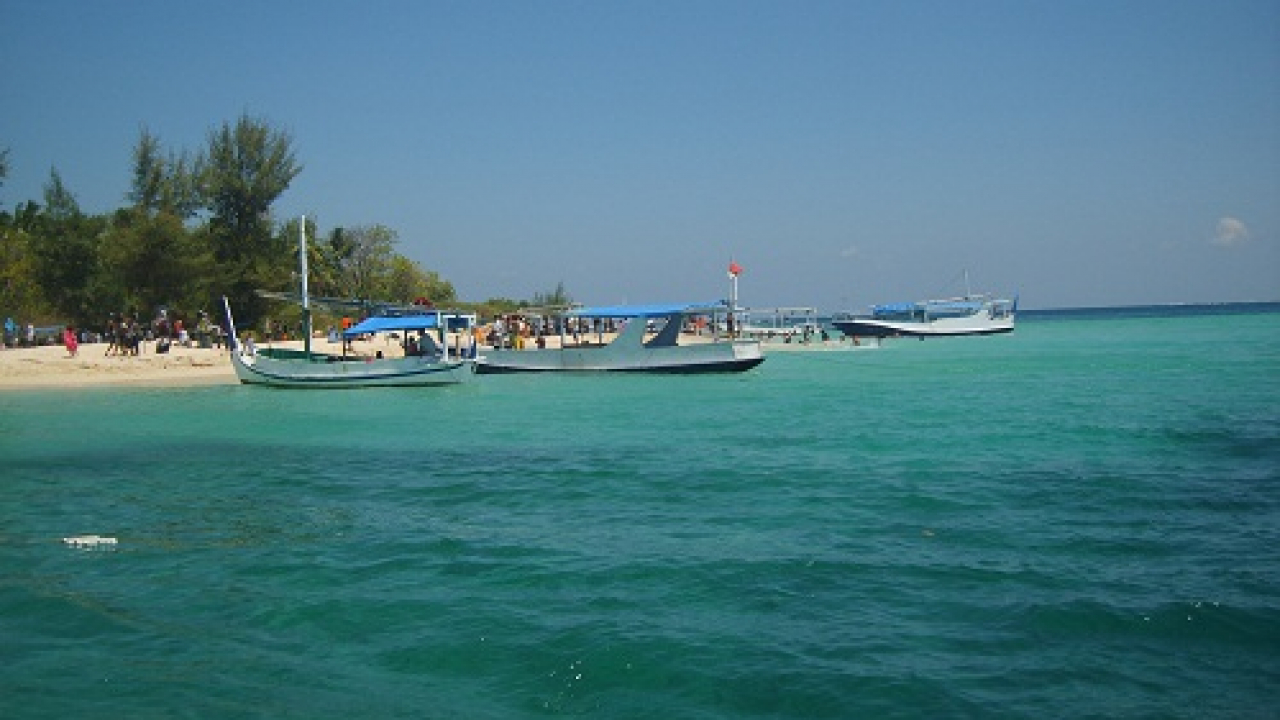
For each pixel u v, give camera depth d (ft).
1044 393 128.06
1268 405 106.22
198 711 29.66
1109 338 305.94
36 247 221.25
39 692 31.14
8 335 194.18
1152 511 54.34
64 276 219.41
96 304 217.77
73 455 83.61
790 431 94.22
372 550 48.96
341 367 143.84
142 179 239.91
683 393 137.28
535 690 30.94
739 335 241.14
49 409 119.85
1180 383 138.41
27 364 157.69
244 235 229.25
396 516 57.77
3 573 45.03
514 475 72.18
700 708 29.32
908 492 61.46
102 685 31.68
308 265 243.81
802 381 155.43
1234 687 30.04
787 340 274.57
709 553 47.01
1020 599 38.52
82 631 36.96
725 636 34.99
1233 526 50.37
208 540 51.60
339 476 72.64
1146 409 104.83
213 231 226.58
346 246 279.69
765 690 30.40
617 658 33.09
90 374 159.02
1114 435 84.94
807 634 35.12
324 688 31.35
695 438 90.48
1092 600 38.06
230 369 169.99
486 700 30.30
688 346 162.20
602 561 45.91
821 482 65.98
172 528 54.65
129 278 206.80
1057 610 36.94
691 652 33.47
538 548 48.83
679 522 54.75
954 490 61.77
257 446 88.79
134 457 82.43
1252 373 155.12
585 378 159.84
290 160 232.12
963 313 361.10
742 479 67.97
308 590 41.91
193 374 162.81
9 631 36.99
